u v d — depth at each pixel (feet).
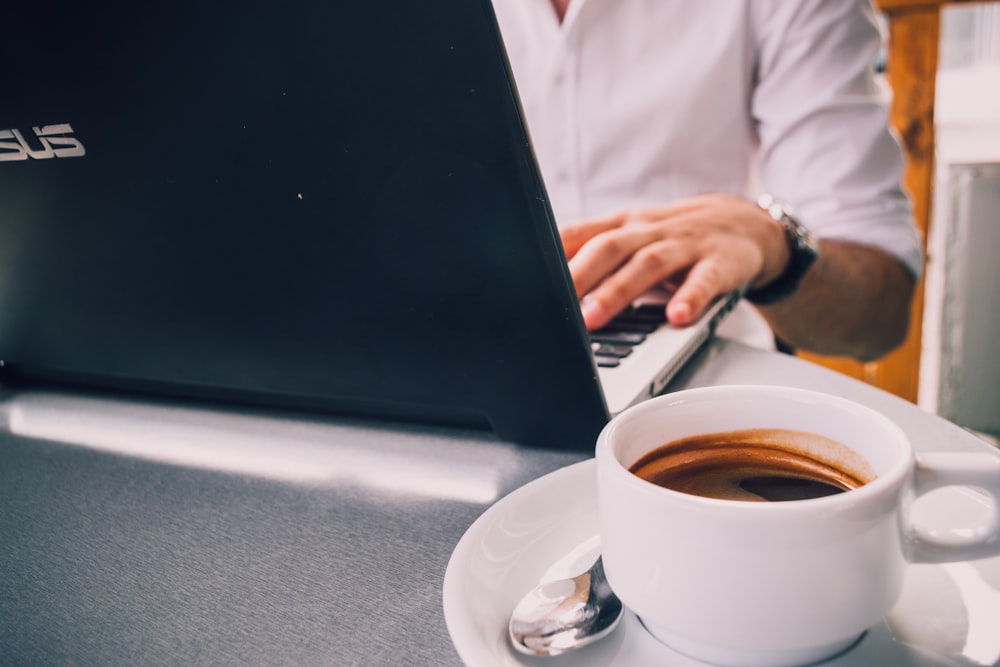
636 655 0.79
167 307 1.47
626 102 3.79
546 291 1.14
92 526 1.25
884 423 0.82
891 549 0.72
